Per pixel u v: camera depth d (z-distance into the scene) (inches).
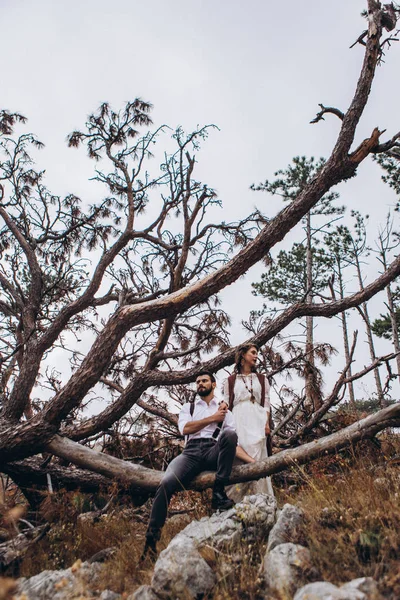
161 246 351.9
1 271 382.6
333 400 292.5
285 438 327.9
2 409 282.5
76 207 412.2
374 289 286.4
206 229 336.2
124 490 229.5
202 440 186.5
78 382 233.5
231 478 188.7
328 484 186.1
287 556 124.1
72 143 370.6
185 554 130.0
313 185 239.6
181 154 342.6
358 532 127.3
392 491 161.0
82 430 273.9
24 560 163.8
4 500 199.3
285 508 147.1
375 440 252.8
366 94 240.4
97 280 325.4
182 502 232.8
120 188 368.2
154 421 337.7
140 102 364.2
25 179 402.3
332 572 117.3
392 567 113.7
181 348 361.1
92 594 129.0
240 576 126.1
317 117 244.5
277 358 332.8
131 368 363.6
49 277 416.8
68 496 204.4
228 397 203.6
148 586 127.3
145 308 237.1
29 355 285.6
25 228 398.9
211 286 236.1
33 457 257.1
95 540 181.6
